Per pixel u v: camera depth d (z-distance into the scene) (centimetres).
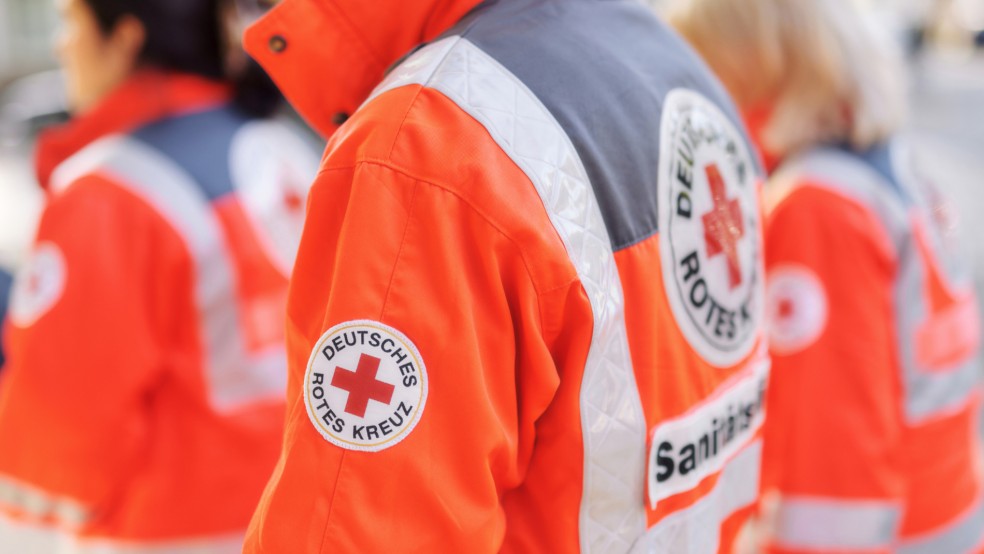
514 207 97
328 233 101
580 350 101
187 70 193
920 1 1745
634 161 109
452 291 95
